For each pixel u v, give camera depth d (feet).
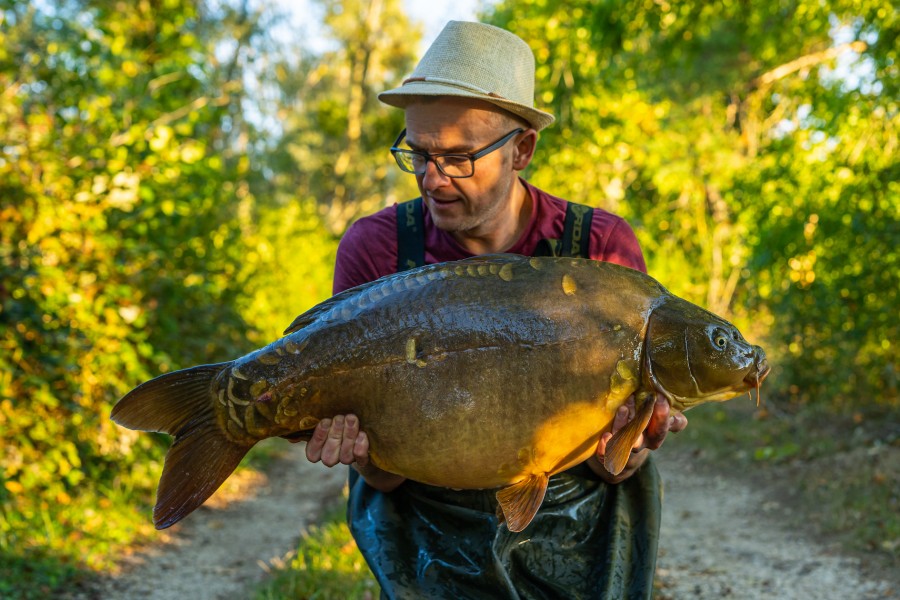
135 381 23.08
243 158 32.19
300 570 17.62
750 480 26.45
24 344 20.57
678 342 7.38
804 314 33.09
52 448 21.22
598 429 7.46
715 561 19.62
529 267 7.55
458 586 8.28
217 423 7.34
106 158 22.56
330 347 7.29
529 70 8.54
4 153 20.42
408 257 8.97
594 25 36.63
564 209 8.97
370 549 8.55
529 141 8.61
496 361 7.24
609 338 7.39
